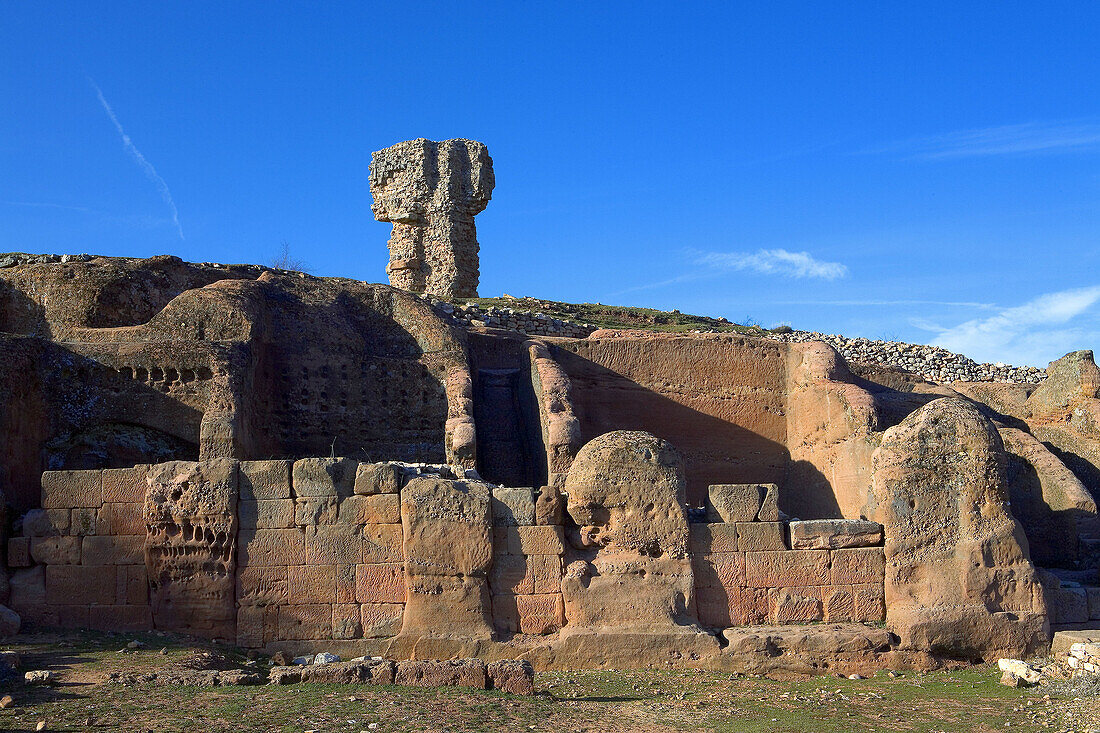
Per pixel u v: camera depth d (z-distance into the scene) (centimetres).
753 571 1599
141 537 1559
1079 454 2250
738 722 1213
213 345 1797
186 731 1040
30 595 1546
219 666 1377
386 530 1562
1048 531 1958
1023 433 2058
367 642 1524
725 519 1616
